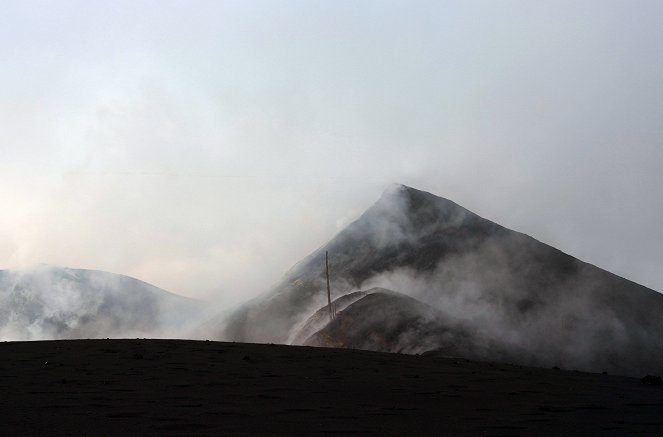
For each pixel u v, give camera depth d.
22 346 28.17
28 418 12.90
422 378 20.89
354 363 24.39
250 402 15.36
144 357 24.34
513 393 18.00
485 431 12.32
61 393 16.27
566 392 18.61
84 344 29.06
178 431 11.74
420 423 13.06
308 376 20.50
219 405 14.81
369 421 13.20
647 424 13.48
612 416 14.48
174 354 25.41
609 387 20.53
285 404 15.18
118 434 11.38
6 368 21.33
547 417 14.09
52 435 11.24
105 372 20.53
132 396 15.94
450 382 20.11
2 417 12.98
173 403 14.97
